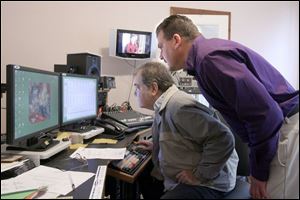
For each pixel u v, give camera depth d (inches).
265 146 38.8
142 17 117.6
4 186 38.2
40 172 43.8
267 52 132.5
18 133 44.5
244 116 38.8
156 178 68.0
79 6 112.4
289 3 134.1
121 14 116.1
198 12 123.3
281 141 41.4
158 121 58.6
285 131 41.8
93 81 77.9
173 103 53.3
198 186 51.7
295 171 40.9
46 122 54.9
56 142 55.9
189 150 53.1
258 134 38.3
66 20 111.7
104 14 114.7
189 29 50.8
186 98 53.5
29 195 35.3
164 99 55.7
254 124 38.1
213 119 50.3
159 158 57.8
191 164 52.9
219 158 49.6
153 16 118.6
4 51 108.6
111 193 68.4
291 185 41.0
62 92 62.1
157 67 59.2
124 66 117.1
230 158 55.6
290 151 41.0
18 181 40.1
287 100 44.0
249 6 128.8
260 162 40.1
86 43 113.4
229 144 49.8
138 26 117.6
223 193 54.1
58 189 37.4
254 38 130.2
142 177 73.8
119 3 115.7
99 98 88.1
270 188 41.4
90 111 76.1
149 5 118.1
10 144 44.6
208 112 52.4
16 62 109.2
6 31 108.7
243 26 128.7
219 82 40.0
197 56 43.5
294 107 42.8
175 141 53.7
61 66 90.6
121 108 100.1
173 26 51.0
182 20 51.5
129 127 78.2
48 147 51.6
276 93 44.1
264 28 131.4
